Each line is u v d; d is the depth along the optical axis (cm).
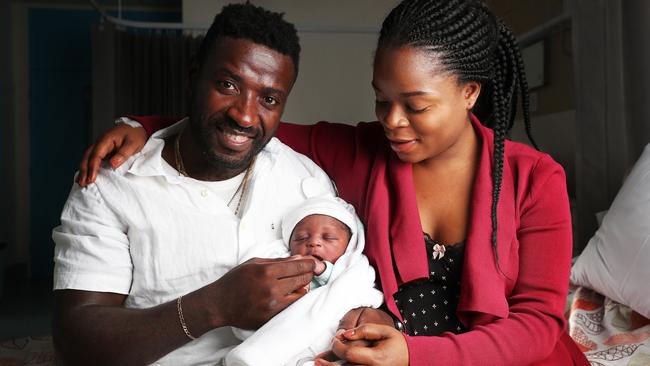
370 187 141
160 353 117
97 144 135
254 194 139
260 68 123
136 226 131
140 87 479
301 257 123
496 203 132
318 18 509
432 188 139
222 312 115
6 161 630
